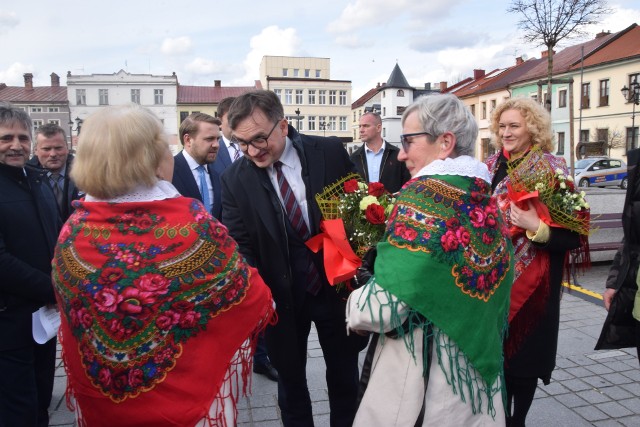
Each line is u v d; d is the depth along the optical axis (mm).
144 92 53219
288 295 2354
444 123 1691
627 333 2514
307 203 2389
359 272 1905
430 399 1601
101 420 1487
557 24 11242
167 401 1468
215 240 1539
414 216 1568
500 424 1721
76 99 52406
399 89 46438
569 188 2410
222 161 4512
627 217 2410
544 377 2473
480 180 1663
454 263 1542
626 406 3084
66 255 1486
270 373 3607
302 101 60094
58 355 4137
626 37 34219
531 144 2646
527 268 2400
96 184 1449
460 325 1559
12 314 2373
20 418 2443
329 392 2641
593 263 6527
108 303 1426
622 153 30969
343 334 2494
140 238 1460
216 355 1550
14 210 2402
